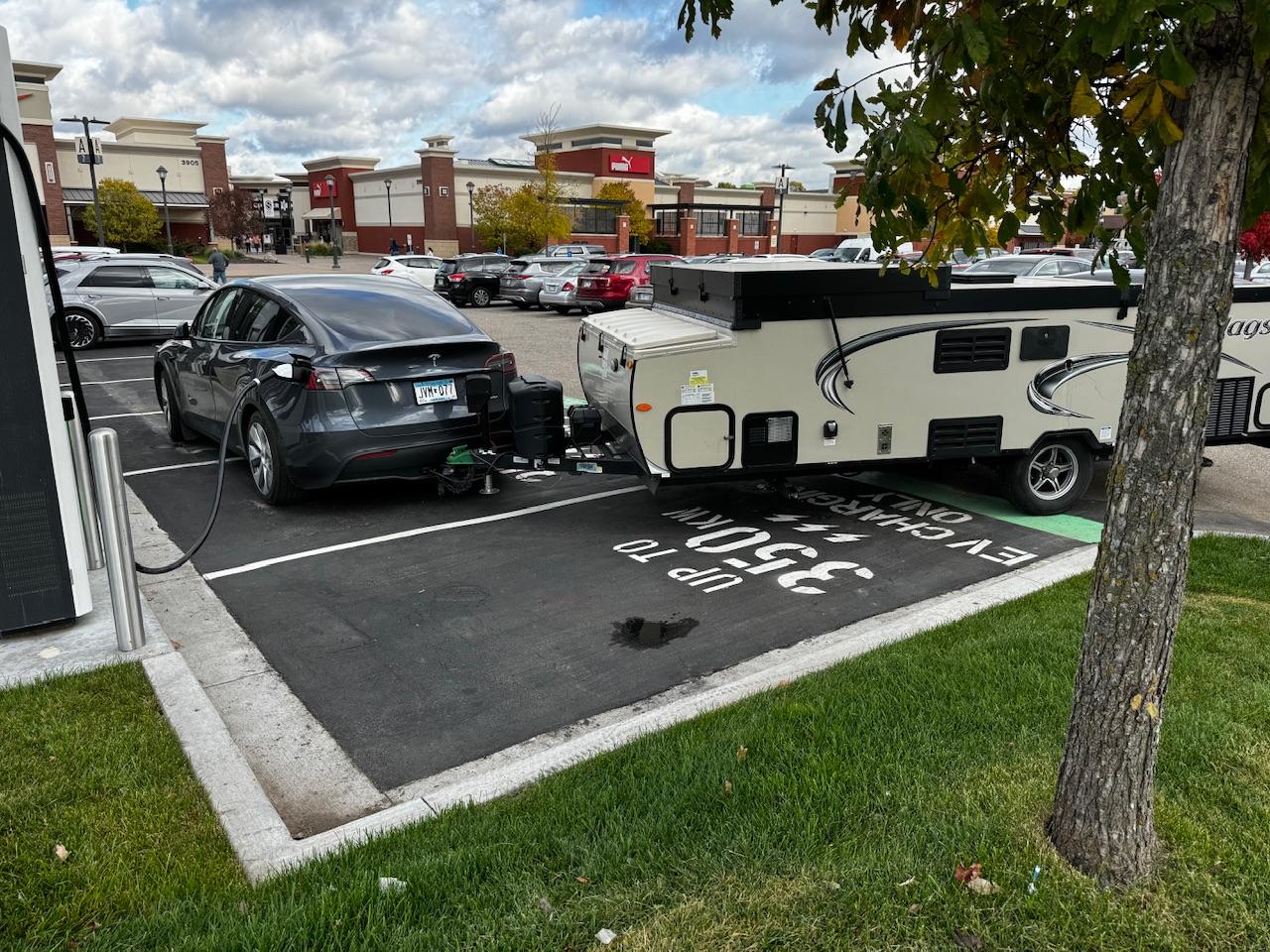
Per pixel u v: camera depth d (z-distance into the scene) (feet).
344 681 14.82
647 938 8.43
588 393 25.32
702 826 9.98
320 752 12.82
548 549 20.83
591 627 16.83
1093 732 8.86
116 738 11.83
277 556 20.34
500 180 208.03
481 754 12.79
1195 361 7.80
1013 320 21.48
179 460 28.48
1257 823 9.88
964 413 21.74
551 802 10.65
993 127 11.09
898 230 10.29
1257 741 11.46
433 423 22.27
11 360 14.07
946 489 25.93
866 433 21.17
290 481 23.04
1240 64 7.23
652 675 15.03
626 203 200.34
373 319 23.29
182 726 12.17
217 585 18.72
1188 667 13.64
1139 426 8.13
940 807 10.12
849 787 10.59
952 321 21.07
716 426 20.25
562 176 212.02
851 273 20.10
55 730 11.98
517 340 61.26
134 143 193.26
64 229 160.15
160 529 22.15
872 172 9.80
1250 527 22.65
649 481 20.51
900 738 11.63
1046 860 9.18
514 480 26.63
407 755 12.76
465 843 9.89
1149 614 8.42
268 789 11.93
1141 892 8.83
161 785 10.90
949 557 20.38
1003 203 11.37
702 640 16.33
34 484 14.56
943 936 8.41
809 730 11.90
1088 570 18.99
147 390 40.91
